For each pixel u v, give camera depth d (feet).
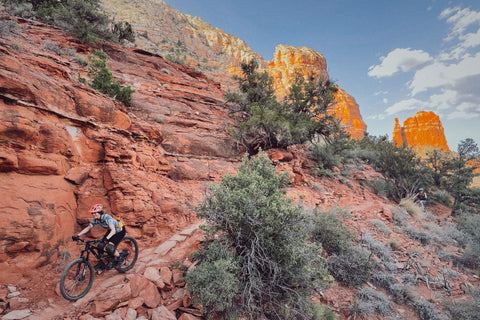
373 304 18.63
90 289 12.73
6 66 16.34
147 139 30.76
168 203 22.79
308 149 65.62
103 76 36.96
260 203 16.20
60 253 14.67
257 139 50.57
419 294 21.06
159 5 357.61
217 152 44.21
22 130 15.30
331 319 15.93
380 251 25.14
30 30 48.67
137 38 179.73
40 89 18.17
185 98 54.60
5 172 14.20
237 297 14.28
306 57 334.65
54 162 17.03
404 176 57.00
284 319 14.34
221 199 16.51
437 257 27.78
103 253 13.64
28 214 13.56
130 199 19.61
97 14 57.98
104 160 21.83
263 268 15.15
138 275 13.62
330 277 18.94
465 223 40.86
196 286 13.09
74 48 52.21
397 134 534.78
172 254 17.25
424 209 47.09
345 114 344.08
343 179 53.88
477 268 27.37
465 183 68.80
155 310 12.16
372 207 37.60
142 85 52.06
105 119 24.75
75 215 17.35
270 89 61.87
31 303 11.28
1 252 11.92
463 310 18.92
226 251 15.12
